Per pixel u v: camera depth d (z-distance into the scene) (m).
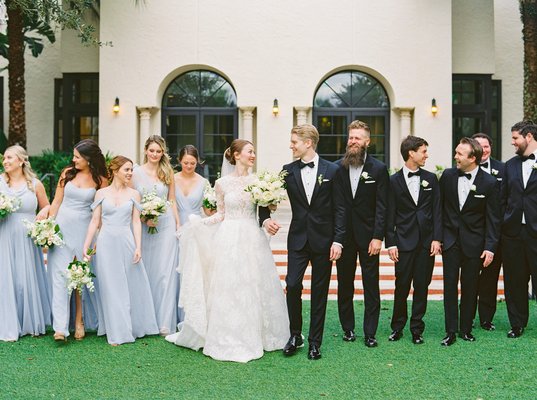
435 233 5.36
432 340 5.43
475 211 5.42
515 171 5.74
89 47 13.62
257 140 12.75
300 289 4.97
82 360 4.80
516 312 5.61
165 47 12.62
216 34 12.63
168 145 13.21
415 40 12.62
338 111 13.23
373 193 5.23
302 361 4.77
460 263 5.50
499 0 14.51
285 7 12.66
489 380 4.29
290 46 12.67
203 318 5.05
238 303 4.92
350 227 5.27
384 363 4.70
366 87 13.22
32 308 5.58
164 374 4.44
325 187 4.96
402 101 12.65
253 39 12.67
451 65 12.80
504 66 14.51
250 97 12.70
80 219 5.58
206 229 5.27
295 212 5.05
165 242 5.87
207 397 3.94
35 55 12.52
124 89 12.62
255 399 3.90
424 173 5.41
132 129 12.64
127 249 5.52
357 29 12.65
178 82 13.23
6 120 14.60
